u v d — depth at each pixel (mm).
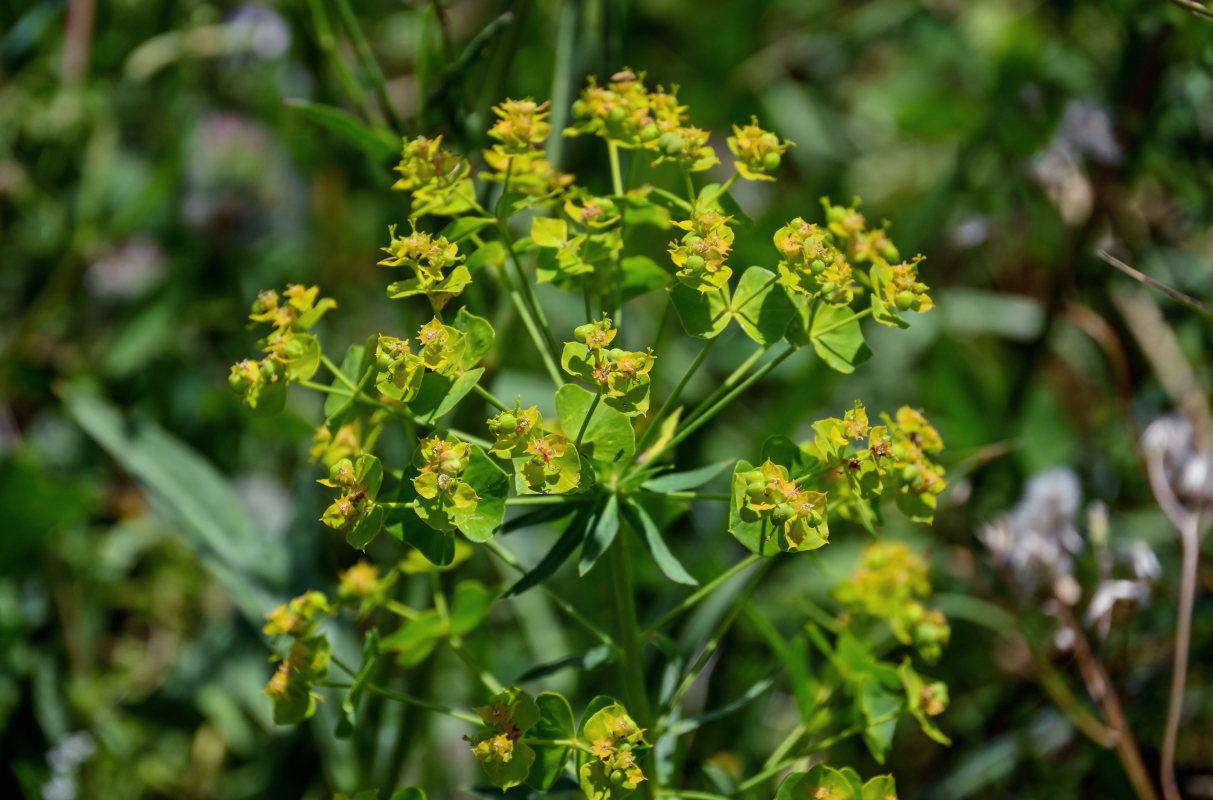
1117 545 712
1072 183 783
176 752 754
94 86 936
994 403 842
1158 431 679
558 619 755
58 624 780
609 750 522
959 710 732
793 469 533
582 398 521
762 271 540
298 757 716
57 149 930
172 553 838
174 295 918
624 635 559
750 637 726
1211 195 772
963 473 697
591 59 696
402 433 725
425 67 650
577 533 537
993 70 901
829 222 556
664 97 556
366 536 520
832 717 601
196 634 830
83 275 931
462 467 516
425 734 697
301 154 915
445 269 565
